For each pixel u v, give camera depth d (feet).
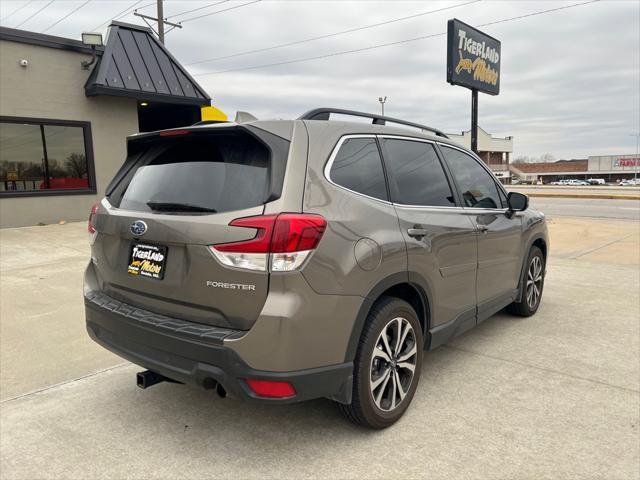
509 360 13.00
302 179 8.08
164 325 8.31
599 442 9.10
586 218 52.44
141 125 53.26
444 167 12.03
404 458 8.64
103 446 9.11
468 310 12.24
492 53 42.70
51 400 10.93
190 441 9.25
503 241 13.78
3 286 20.42
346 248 8.27
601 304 18.38
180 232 8.16
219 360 7.68
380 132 10.35
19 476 8.23
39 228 35.70
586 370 12.35
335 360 8.26
